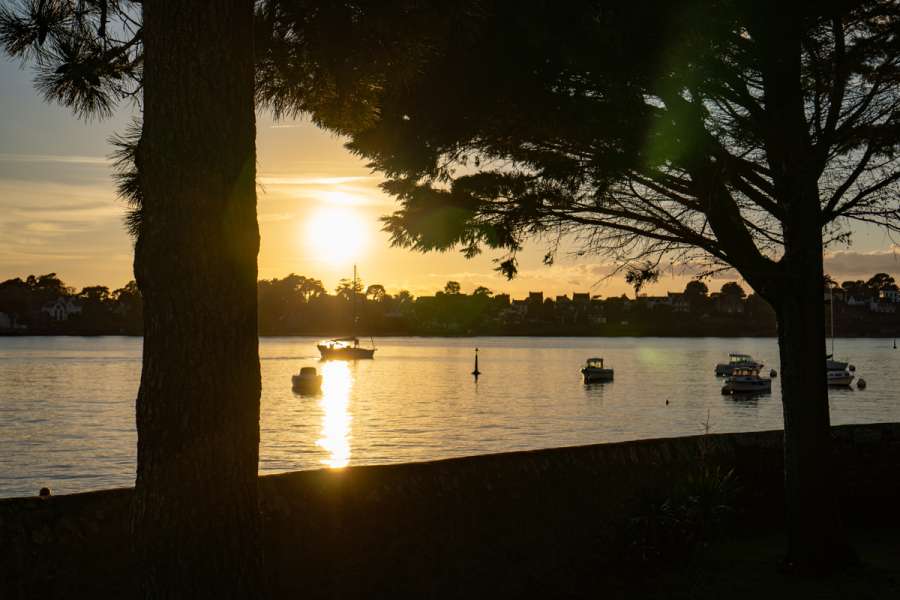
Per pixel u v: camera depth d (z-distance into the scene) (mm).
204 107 5129
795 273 10078
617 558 10289
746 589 9703
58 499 6961
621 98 8648
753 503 12547
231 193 5180
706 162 9352
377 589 8492
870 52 9156
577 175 9750
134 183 6922
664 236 9992
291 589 7938
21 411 74438
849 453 13359
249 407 5199
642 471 11250
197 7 5141
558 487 10180
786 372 10352
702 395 100500
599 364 122125
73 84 6824
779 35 8711
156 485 5004
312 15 6898
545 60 8836
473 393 101688
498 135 9719
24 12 6609
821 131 9836
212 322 5078
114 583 6949
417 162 9609
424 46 7238
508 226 10219
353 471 8656
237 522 5098
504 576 9500
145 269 5098
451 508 9148
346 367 162625
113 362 165250
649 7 8195
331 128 8172
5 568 6477
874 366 162750
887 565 10719
